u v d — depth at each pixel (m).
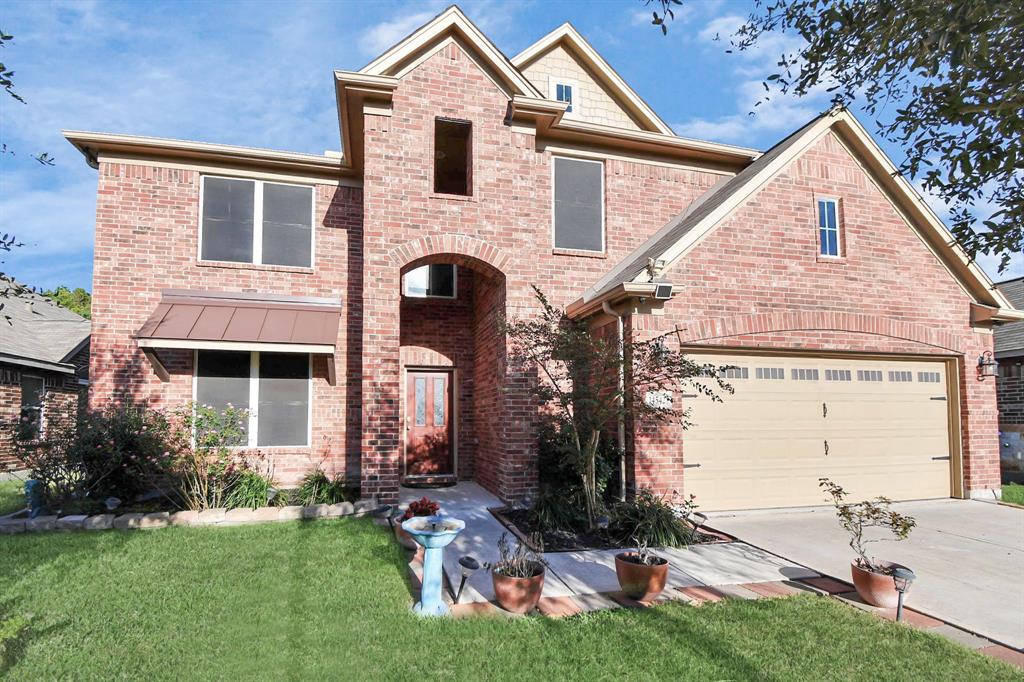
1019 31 3.91
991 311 11.61
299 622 5.19
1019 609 5.92
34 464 9.21
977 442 11.65
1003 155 4.07
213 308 11.28
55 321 21.72
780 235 10.75
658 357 8.24
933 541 8.41
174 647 4.69
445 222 10.80
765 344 10.48
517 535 8.31
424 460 13.50
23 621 5.04
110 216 11.37
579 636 4.98
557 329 8.99
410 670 4.36
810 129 11.10
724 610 5.64
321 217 12.46
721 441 10.27
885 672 4.49
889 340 11.30
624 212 13.05
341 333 12.27
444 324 13.73
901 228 11.62
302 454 11.82
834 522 9.50
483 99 11.28
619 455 9.68
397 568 6.67
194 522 8.74
